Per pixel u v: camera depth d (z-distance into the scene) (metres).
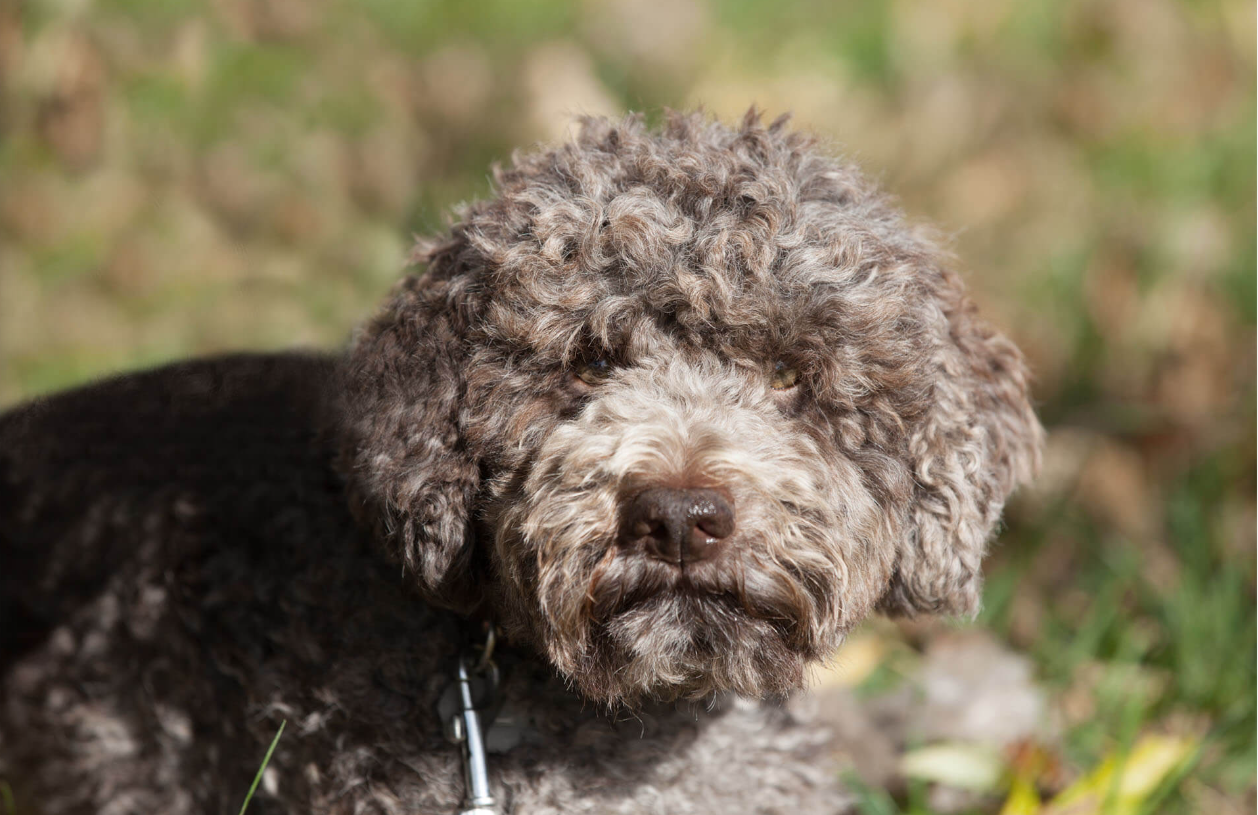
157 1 6.81
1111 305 6.80
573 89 6.86
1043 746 4.57
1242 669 4.97
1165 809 4.37
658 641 3.01
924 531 3.44
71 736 4.16
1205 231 6.91
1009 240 7.00
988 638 5.56
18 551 4.23
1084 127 7.36
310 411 3.90
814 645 3.12
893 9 7.49
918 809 4.38
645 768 3.57
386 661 3.55
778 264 3.23
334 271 6.71
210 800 3.91
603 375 3.29
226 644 3.81
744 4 7.39
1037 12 7.59
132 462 4.12
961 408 3.45
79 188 6.66
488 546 3.36
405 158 6.98
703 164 3.39
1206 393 6.51
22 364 6.16
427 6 7.31
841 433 3.27
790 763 3.88
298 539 3.80
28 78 6.56
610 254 3.24
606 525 2.97
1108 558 5.83
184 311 6.47
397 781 3.47
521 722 3.51
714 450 2.98
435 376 3.38
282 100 6.93
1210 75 7.50
